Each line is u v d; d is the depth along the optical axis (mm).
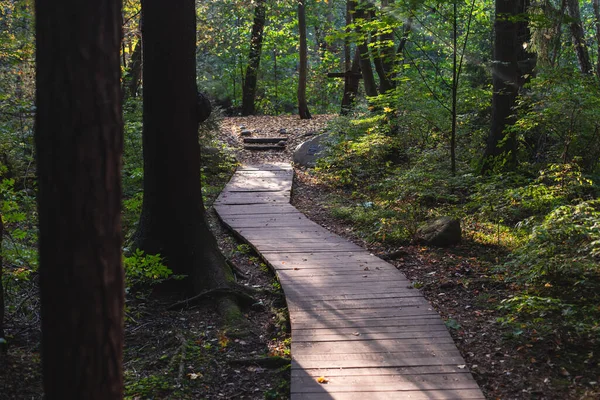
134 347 5547
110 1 2467
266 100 26719
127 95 17094
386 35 13578
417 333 5246
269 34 25906
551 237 6332
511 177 9781
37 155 2500
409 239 8414
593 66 16125
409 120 12641
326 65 27422
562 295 5977
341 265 7254
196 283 6762
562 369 4633
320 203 11516
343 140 14469
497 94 10828
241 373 4969
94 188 2469
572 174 8680
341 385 4363
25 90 11656
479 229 8789
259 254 7895
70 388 2535
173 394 4613
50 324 2537
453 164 10734
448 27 11242
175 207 6934
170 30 6551
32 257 5926
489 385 4480
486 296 6258
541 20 10023
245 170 14227
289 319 5840
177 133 6797
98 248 2498
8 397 4434
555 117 10117
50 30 2410
